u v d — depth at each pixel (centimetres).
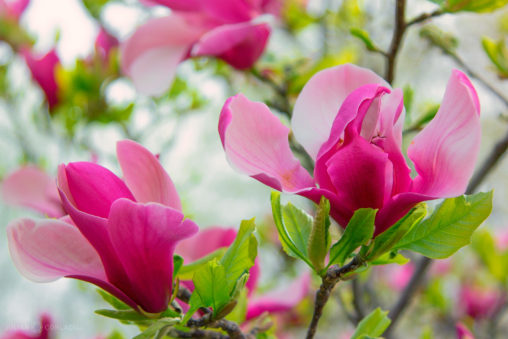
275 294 98
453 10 91
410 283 114
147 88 107
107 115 152
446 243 75
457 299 173
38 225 75
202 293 76
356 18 158
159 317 76
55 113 152
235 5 106
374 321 82
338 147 74
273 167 74
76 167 74
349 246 74
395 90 74
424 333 101
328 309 186
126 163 76
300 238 77
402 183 73
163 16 106
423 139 73
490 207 75
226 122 72
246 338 80
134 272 75
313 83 76
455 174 71
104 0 152
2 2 170
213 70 153
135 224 73
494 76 138
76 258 75
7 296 341
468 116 70
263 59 134
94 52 150
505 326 180
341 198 74
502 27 172
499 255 146
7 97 175
